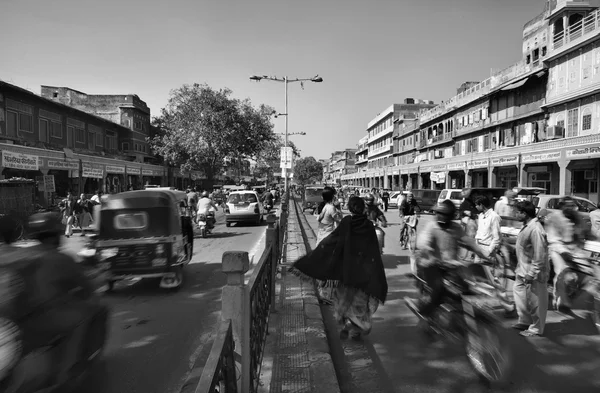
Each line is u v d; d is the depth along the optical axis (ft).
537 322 16.78
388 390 12.65
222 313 8.75
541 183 96.48
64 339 10.24
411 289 24.62
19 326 9.39
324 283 21.74
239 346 8.59
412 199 41.01
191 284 26.27
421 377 13.48
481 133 124.88
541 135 93.71
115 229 23.85
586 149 69.82
